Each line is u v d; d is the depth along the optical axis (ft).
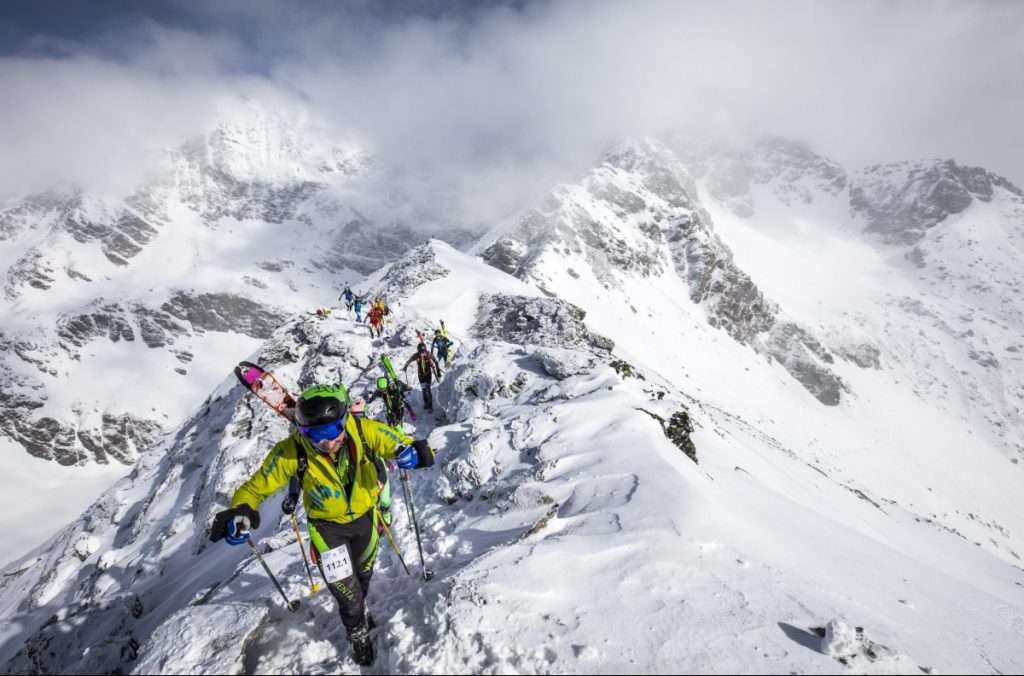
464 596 13.71
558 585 14.83
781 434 311.06
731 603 14.32
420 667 12.03
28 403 555.28
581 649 12.20
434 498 27.27
